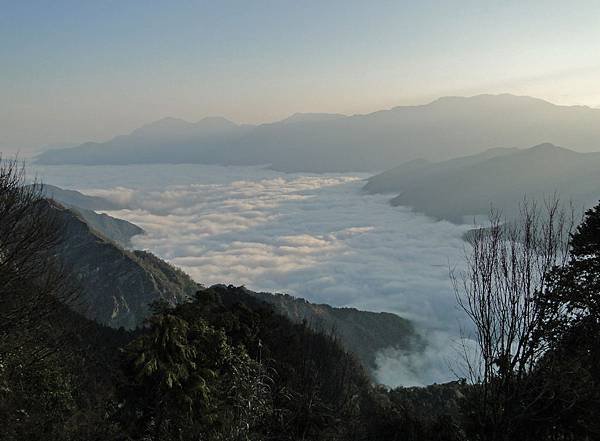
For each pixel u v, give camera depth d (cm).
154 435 949
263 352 1708
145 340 965
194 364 966
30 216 1642
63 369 1530
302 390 1416
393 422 1347
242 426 1009
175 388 933
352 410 1634
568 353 908
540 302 803
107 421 1091
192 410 948
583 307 1068
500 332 813
